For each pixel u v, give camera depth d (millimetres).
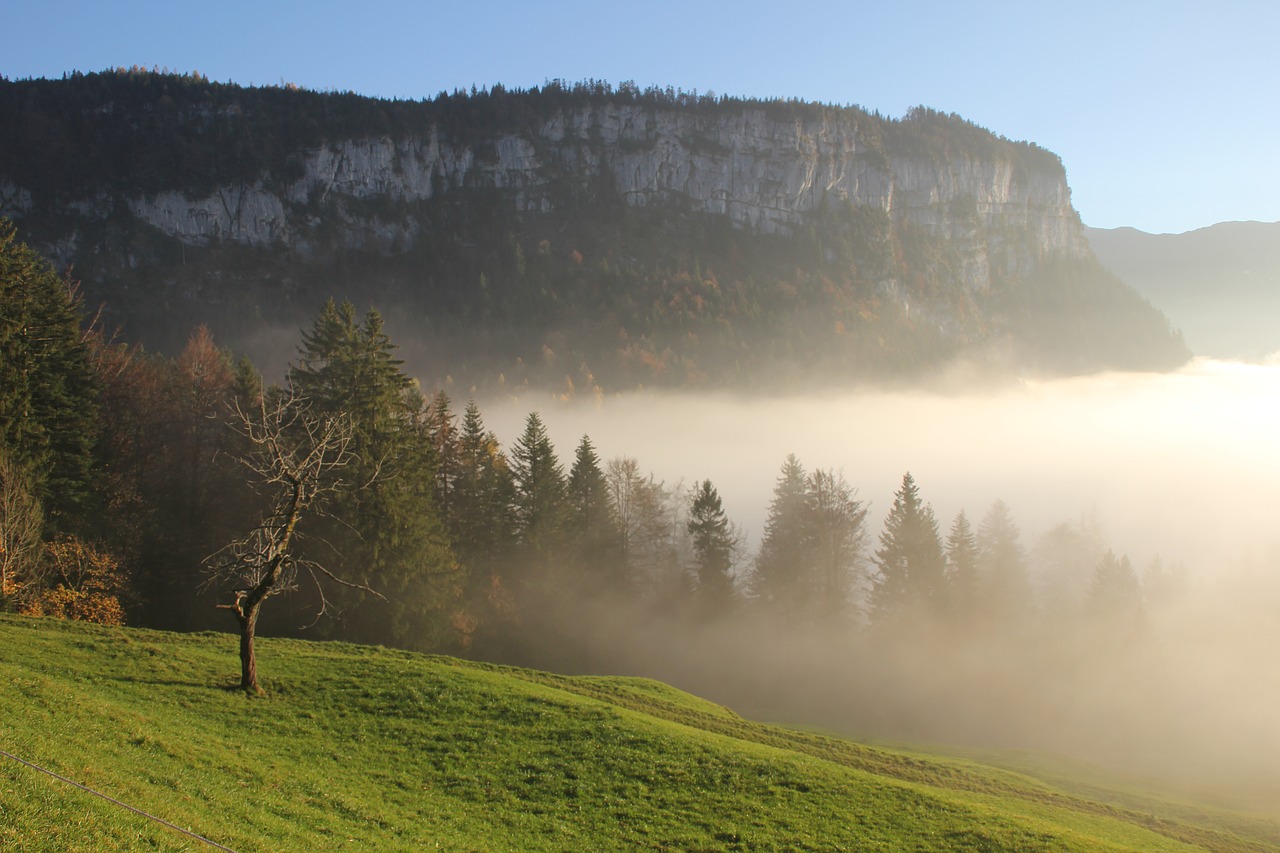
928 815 26344
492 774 26969
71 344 54844
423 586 54781
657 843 23203
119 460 61281
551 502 72312
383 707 31766
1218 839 33406
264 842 18500
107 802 17281
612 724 31734
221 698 30406
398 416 56469
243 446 61688
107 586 50344
